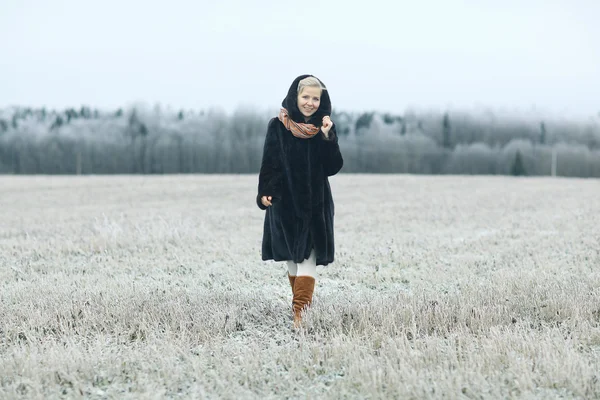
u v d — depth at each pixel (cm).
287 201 561
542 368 421
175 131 9081
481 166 8962
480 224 1416
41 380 415
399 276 817
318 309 574
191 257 958
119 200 2400
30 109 9406
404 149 9000
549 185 3153
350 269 861
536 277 741
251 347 482
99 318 567
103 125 9206
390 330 523
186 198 2462
